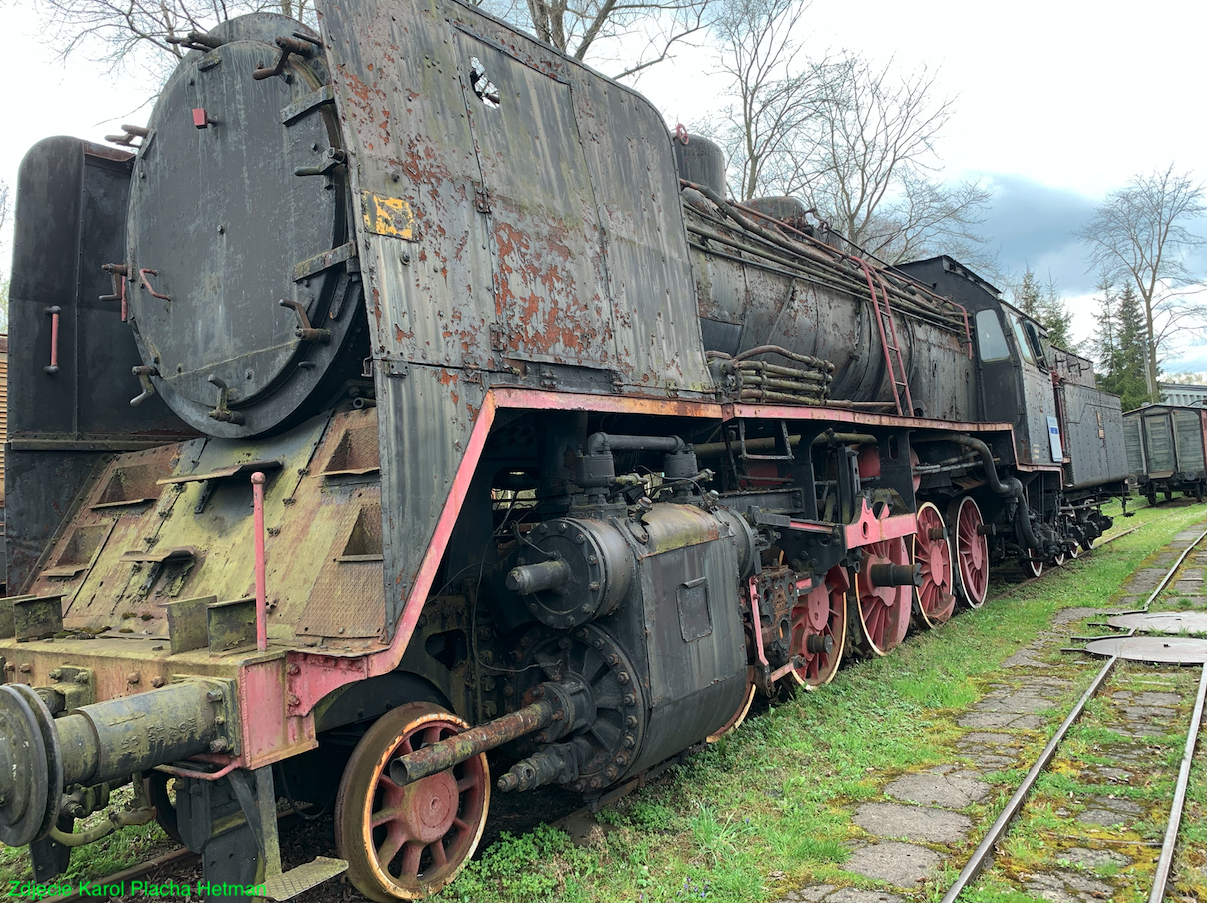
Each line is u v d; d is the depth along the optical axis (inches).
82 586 163.9
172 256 173.2
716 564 183.0
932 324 409.7
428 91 143.6
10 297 181.3
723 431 235.5
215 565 145.0
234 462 160.9
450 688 155.9
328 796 152.7
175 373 171.3
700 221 258.7
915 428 320.8
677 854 150.0
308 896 139.6
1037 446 450.6
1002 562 553.3
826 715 227.8
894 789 178.4
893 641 315.3
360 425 140.5
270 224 150.6
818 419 246.8
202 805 111.7
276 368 147.1
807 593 248.7
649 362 183.3
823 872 140.8
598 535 150.2
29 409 182.7
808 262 313.4
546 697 153.6
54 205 189.9
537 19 541.3
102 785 117.3
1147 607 374.6
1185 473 1081.4
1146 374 1803.6
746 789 180.1
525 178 159.5
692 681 164.6
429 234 135.3
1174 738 198.7
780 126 824.3
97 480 191.3
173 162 173.5
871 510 286.7
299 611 125.7
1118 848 147.4
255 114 154.4
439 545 123.3
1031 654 301.1
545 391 147.8
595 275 171.3
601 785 152.3
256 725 111.8
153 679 120.0
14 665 142.7
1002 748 200.8
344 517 132.3
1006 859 143.9
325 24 127.3
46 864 135.8
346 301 139.1
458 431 130.9
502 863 143.9
